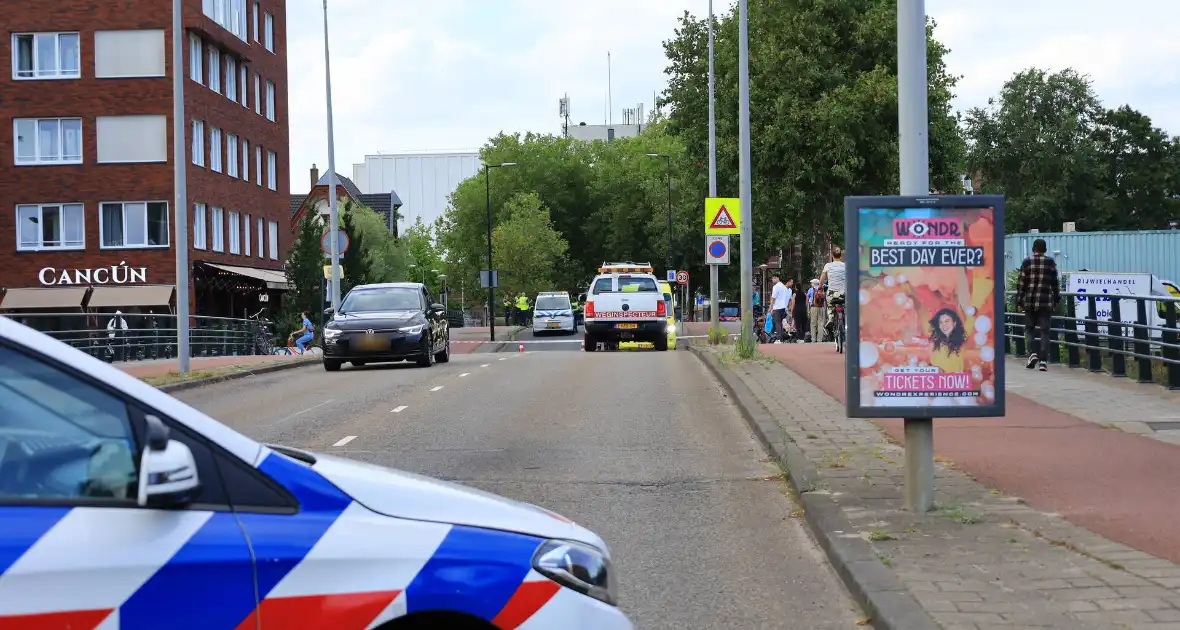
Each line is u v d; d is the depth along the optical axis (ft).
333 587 9.88
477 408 47.42
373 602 10.00
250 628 9.56
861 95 120.57
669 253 239.30
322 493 10.27
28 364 9.52
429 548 10.39
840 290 73.00
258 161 170.09
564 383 59.36
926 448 23.54
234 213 158.81
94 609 9.07
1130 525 21.77
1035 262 54.39
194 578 9.39
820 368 58.80
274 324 143.95
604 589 11.31
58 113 136.56
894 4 125.90
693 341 106.42
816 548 22.56
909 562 19.43
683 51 144.25
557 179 289.74
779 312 110.52
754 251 171.83
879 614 16.67
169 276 137.80
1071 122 258.78
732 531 24.22
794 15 125.18
